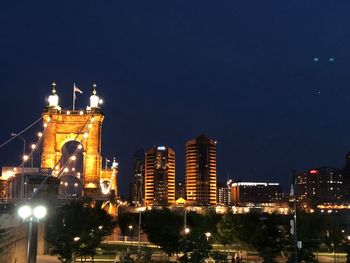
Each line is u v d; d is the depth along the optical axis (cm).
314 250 9350
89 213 9162
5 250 5478
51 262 8006
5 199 9638
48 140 16388
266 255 8450
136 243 13238
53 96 16850
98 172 16275
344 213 18750
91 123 16488
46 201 9300
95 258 9344
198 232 7456
